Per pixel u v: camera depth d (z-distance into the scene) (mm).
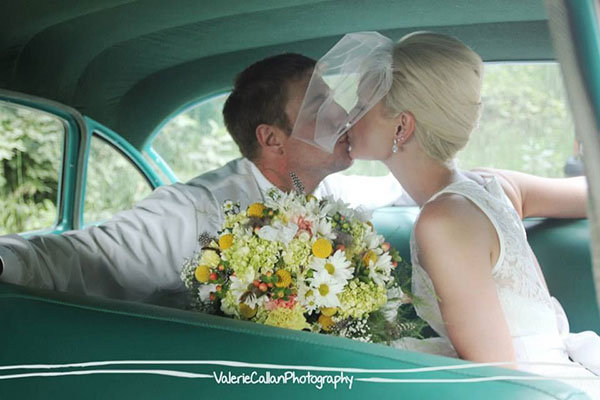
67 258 1856
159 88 2979
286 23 2660
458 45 1954
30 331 1441
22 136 2648
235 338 1327
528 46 2711
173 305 2107
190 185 2248
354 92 1976
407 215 3189
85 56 2615
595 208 928
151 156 3154
